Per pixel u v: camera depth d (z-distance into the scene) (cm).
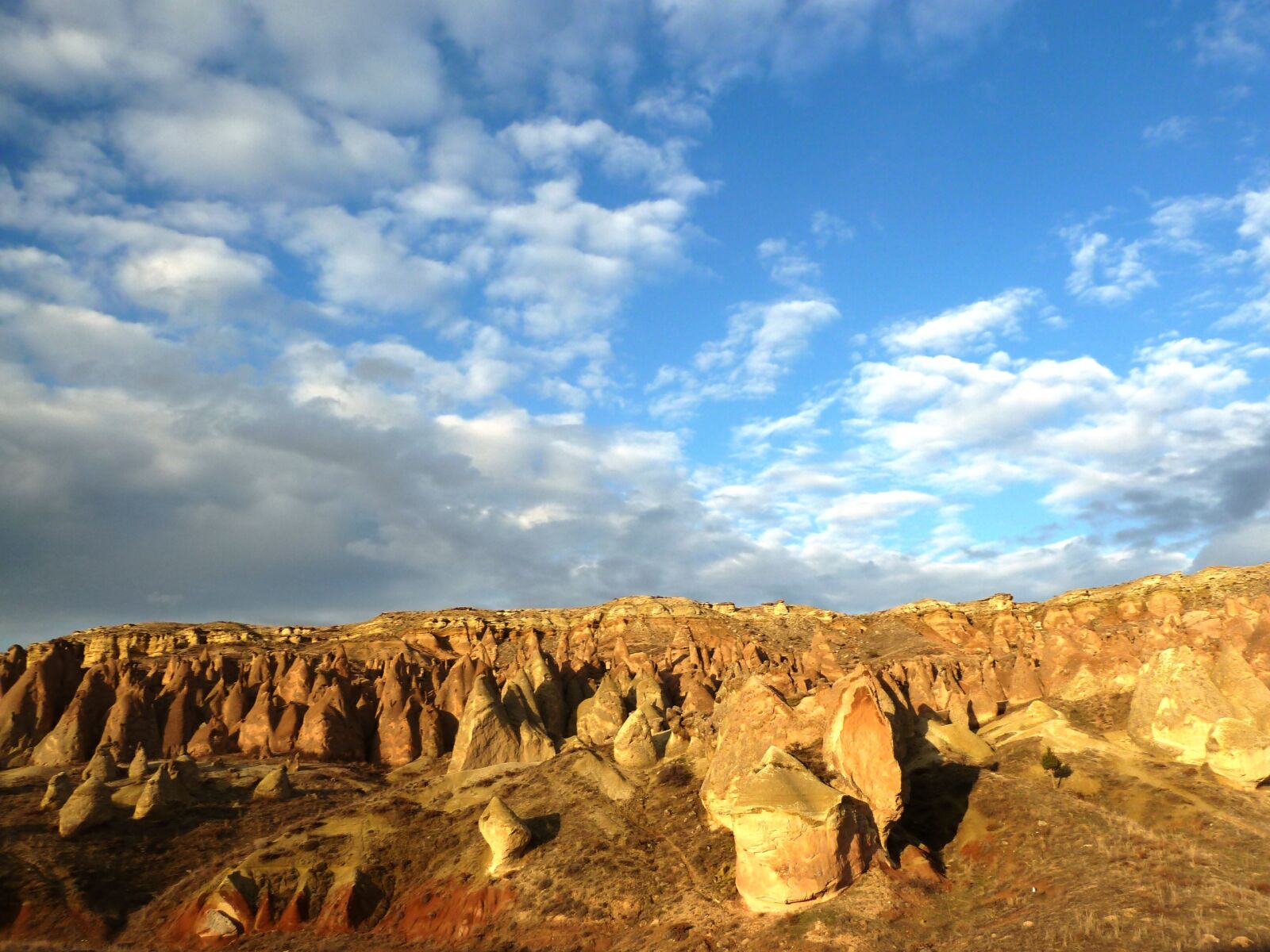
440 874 6116
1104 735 6944
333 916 5884
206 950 5716
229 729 10688
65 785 7812
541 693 10131
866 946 4234
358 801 7656
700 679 10925
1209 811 5341
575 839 6047
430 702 11181
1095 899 4222
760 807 4809
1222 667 6812
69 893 6306
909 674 9562
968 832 5456
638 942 4825
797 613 18988
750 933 4572
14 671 11462
